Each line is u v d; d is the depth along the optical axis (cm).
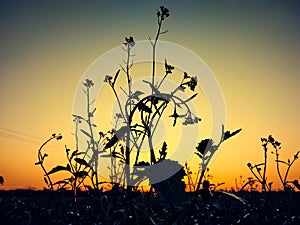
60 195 138
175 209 83
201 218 88
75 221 119
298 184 136
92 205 95
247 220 113
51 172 102
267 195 188
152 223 85
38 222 138
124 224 85
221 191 83
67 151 108
